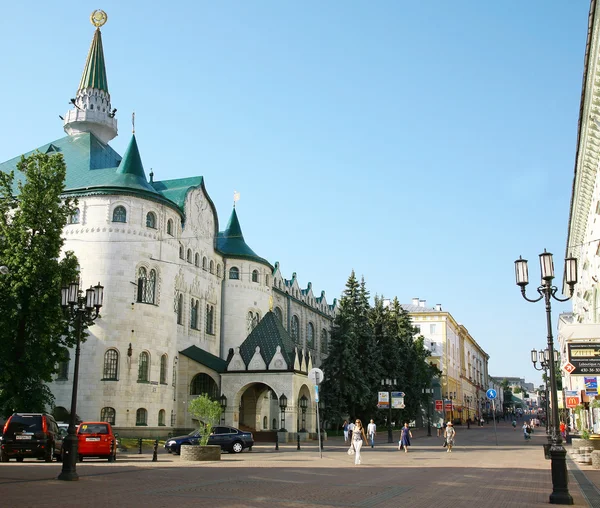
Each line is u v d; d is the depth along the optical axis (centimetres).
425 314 12662
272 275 7369
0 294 3616
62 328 3784
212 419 3425
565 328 3272
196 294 6141
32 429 2864
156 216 5319
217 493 1766
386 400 5772
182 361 5725
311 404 5769
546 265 1931
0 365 3581
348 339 6781
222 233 7250
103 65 6431
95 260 4981
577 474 2570
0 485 1850
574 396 6050
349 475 2472
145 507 1436
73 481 2033
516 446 5131
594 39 2659
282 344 5497
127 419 4828
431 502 1661
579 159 3719
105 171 5447
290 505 1527
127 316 4962
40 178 3909
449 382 12700
